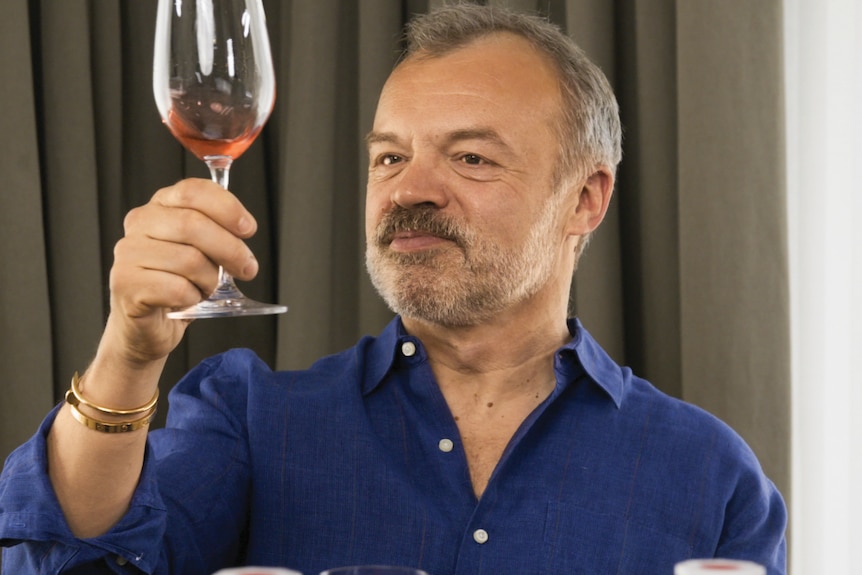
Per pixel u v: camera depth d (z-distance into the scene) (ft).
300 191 9.30
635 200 8.71
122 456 4.46
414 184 5.55
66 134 9.48
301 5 9.34
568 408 5.82
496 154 5.66
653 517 5.62
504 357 5.77
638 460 5.72
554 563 5.45
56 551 4.47
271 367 10.19
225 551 5.56
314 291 9.29
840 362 8.47
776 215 8.00
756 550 5.81
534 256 5.73
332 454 5.65
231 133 4.36
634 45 8.69
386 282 5.58
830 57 8.49
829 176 8.50
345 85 9.51
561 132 5.91
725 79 8.01
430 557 5.45
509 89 5.76
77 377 4.51
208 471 5.53
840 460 8.46
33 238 9.27
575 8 8.46
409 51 6.03
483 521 5.49
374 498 5.56
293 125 9.36
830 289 8.49
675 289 8.44
